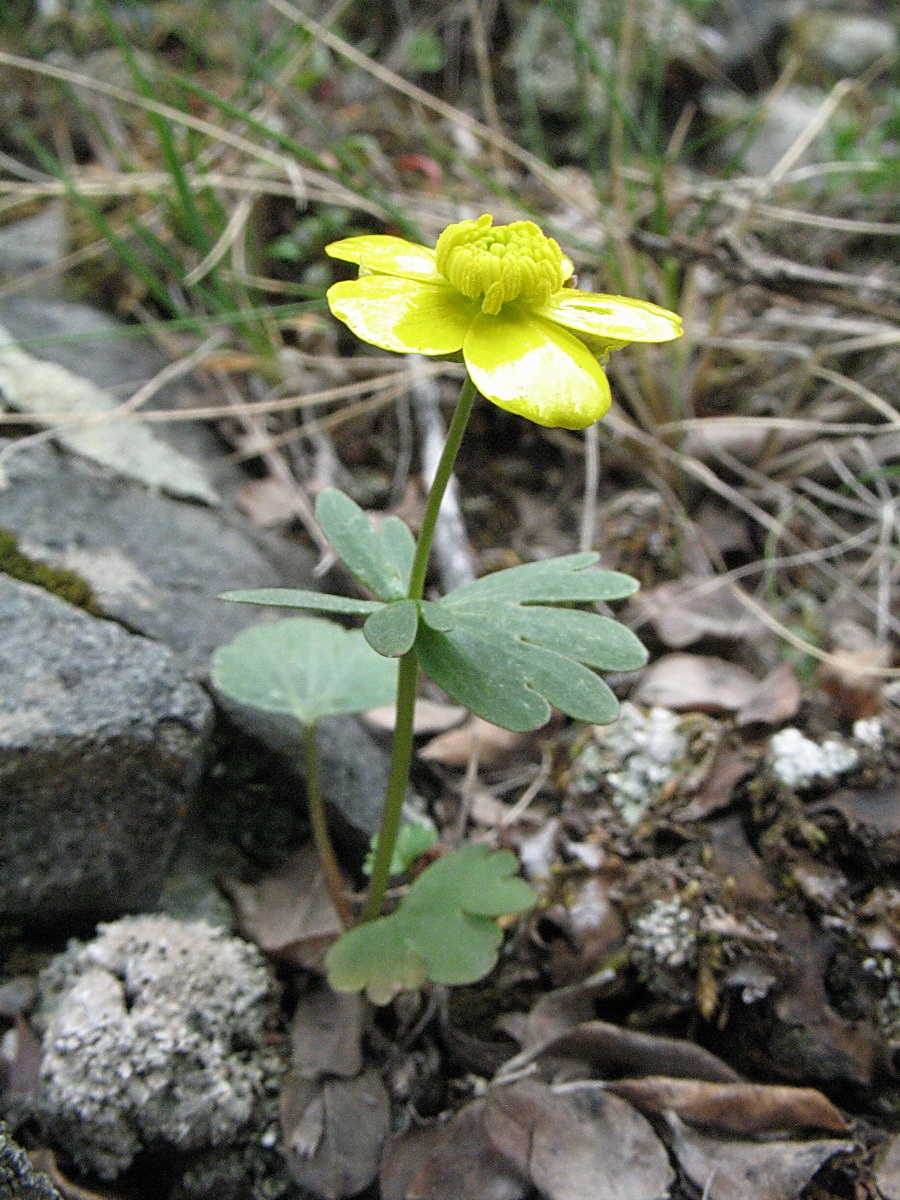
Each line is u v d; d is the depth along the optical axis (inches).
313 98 9.2
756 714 5.4
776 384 7.6
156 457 6.6
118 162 8.6
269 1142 4.3
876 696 5.4
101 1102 4.0
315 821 4.7
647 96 9.8
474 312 3.3
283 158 7.6
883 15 12.0
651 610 6.3
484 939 4.3
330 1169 4.2
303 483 6.9
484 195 8.5
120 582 5.6
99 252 7.8
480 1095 4.5
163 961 4.4
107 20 6.7
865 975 4.5
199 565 5.9
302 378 7.5
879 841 4.7
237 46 9.6
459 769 5.7
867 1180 4.1
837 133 8.8
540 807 5.5
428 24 9.9
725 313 7.8
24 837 4.6
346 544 4.0
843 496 7.1
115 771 4.6
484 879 4.4
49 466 6.2
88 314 7.5
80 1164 4.1
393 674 4.9
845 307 6.8
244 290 7.6
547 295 3.3
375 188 8.1
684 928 4.6
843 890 4.6
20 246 7.8
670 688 5.7
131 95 7.7
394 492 7.0
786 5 11.5
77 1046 4.1
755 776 5.1
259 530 6.6
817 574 6.8
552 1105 4.3
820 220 7.7
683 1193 4.0
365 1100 4.4
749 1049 4.5
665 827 5.0
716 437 7.2
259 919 4.9
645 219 8.0
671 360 7.5
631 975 4.7
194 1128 4.1
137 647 5.0
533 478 7.2
